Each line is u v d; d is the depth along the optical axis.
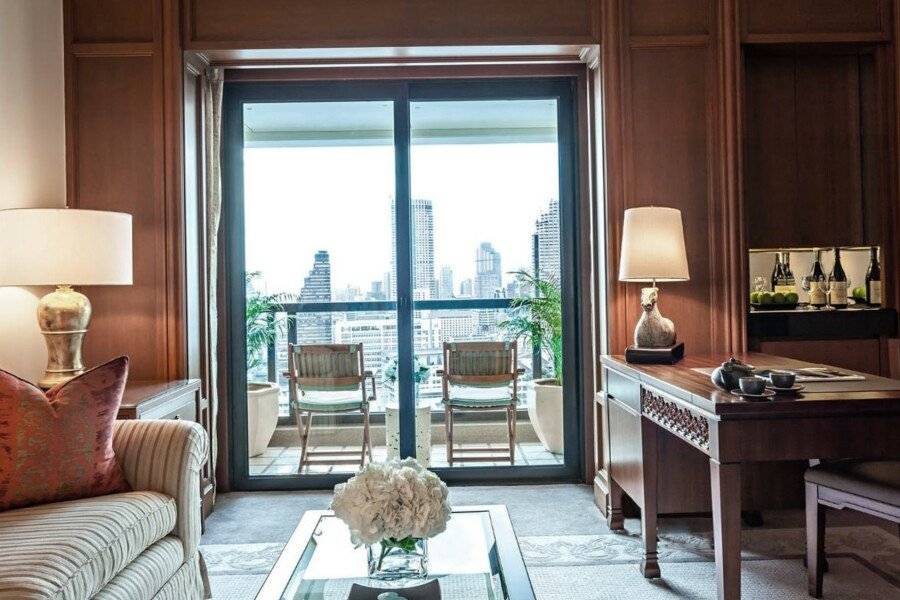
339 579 1.50
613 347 2.98
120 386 1.99
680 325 3.00
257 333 3.55
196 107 3.21
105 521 1.64
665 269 2.55
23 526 1.59
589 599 2.14
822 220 3.20
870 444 1.71
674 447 2.61
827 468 2.05
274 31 3.04
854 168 3.20
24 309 2.70
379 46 3.04
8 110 2.57
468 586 1.46
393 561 1.50
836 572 2.30
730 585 1.73
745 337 2.94
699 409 1.81
